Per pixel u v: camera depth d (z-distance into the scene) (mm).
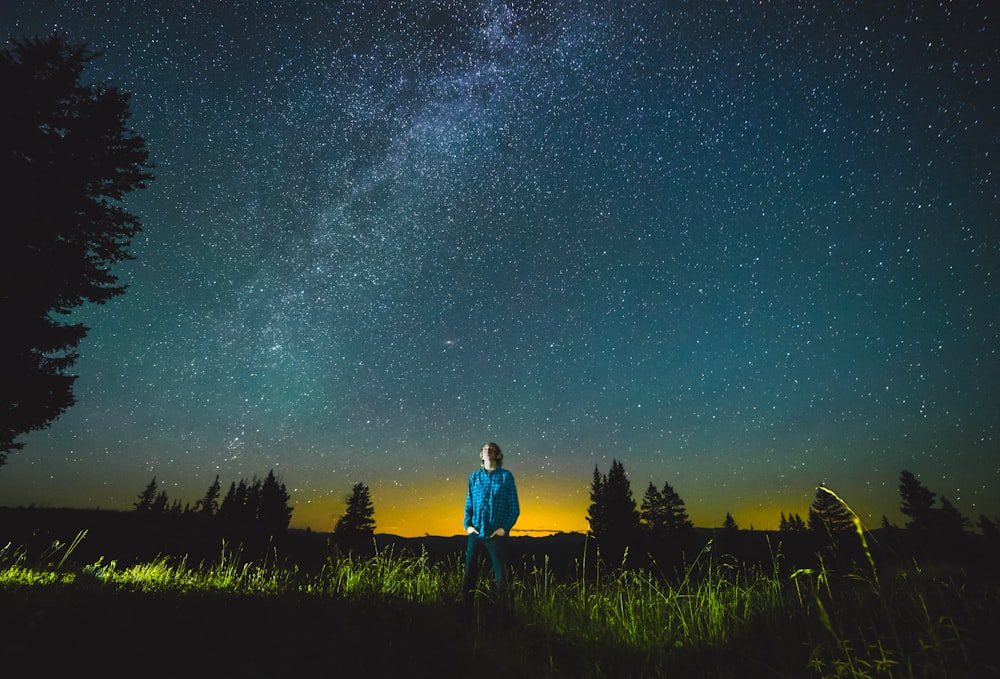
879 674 2598
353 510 39781
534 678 3125
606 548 32250
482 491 4953
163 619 3301
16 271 9844
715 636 3887
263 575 6102
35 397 9977
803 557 3723
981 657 2449
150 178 12125
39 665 2295
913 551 3191
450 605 4898
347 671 2768
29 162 10594
